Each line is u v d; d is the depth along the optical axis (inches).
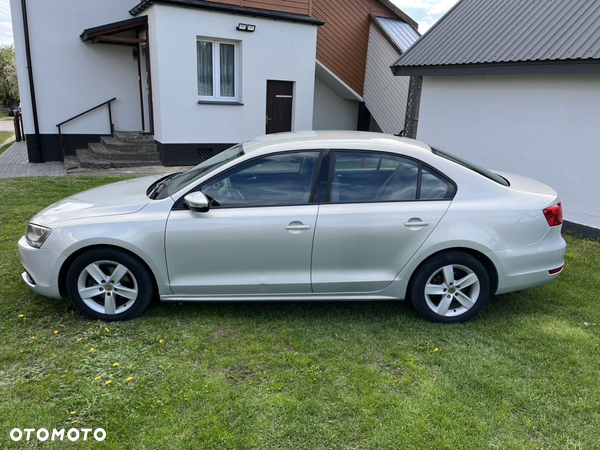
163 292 145.6
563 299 172.1
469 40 306.2
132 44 471.8
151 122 467.5
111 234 138.9
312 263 144.1
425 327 149.0
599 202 240.2
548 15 277.0
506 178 164.7
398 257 144.7
